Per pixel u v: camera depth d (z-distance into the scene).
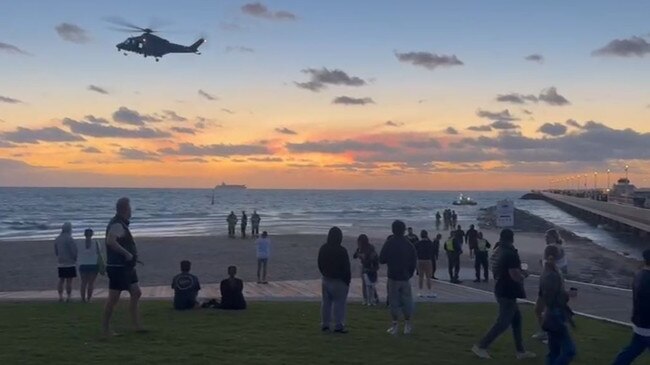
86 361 9.58
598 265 35.31
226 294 15.20
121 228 11.30
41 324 12.80
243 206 163.50
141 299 17.81
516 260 10.54
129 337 11.45
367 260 17.22
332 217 104.62
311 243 46.66
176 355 10.08
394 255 12.38
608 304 18.52
